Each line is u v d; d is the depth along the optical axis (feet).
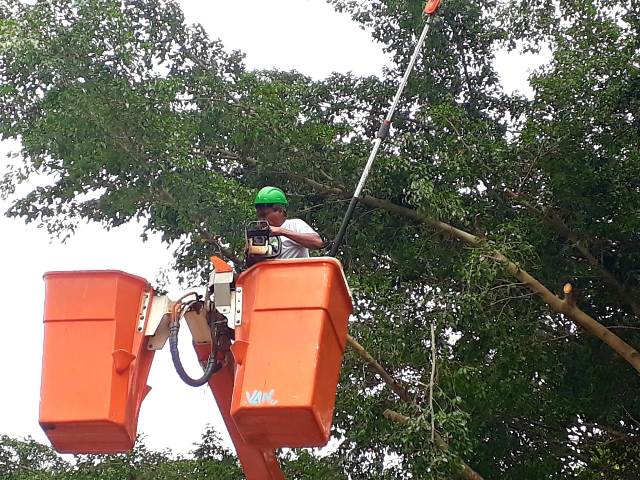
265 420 17.53
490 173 39.65
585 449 41.24
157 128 34.06
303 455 37.73
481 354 36.68
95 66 34.32
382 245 40.78
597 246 40.93
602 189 39.32
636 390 40.04
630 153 40.09
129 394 18.65
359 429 34.30
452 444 30.76
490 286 36.11
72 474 38.55
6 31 33.81
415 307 35.17
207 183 34.78
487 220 39.63
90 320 18.89
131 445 19.02
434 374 32.27
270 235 19.49
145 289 19.67
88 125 33.17
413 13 42.09
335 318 18.53
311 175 40.52
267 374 17.58
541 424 39.60
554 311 39.06
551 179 38.99
